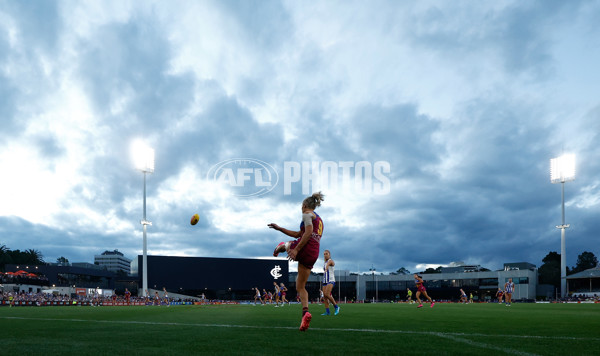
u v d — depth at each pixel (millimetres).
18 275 71250
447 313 12672
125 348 4004
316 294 97875
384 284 99875
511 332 5746
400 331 5703
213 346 4125
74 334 5273
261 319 8602
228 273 81625
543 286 83500
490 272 88750
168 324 7008
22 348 4016
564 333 5660
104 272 87875
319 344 4277
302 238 5480
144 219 63156
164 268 77938
